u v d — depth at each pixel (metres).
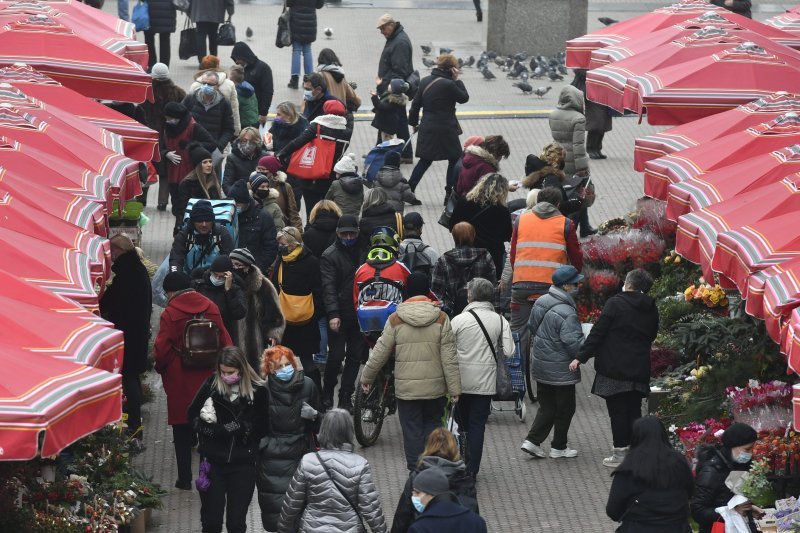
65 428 19.89
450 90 54.41
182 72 73.94
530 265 37.94
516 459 35.41
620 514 25.05
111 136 35.25
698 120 36.41
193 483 33.47
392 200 46.25
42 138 32.47
